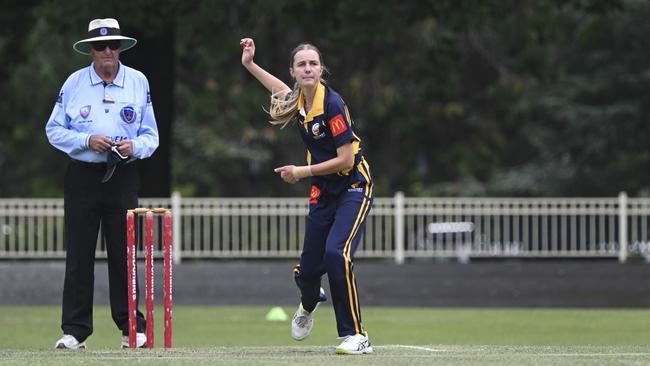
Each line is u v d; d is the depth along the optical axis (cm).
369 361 2791
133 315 3375
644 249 8006
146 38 8744
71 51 12525
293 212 7938
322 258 3250
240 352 3178
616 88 13700
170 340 3325
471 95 13450
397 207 8019
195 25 8625
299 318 3409
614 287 7681
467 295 7738
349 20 8469
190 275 7700
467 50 12925
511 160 15800
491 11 8956
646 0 12838
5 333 5653
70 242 3647
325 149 3181
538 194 13900
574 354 3072
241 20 10044
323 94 3128
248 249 7912
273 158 14800
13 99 13088
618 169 13988
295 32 12094
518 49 11944
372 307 7650
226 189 15388
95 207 3634
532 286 7725
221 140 14238
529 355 3012
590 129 13600
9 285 7681
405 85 12988
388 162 14338
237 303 7694
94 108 3591
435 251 8006
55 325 6103
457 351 3241
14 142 14788
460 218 8012
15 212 7875
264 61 12306
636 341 5212
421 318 6644
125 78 3638
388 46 12625
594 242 7988
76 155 3597
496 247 7994
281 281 7750
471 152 13912
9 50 10194
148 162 8838
